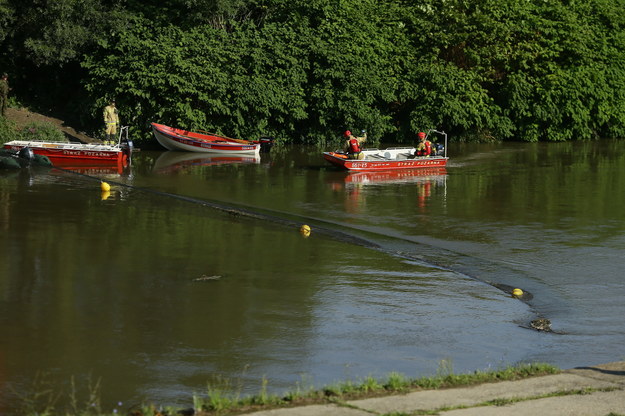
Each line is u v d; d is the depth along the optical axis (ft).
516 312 40.52
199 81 108.68
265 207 67.67
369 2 129.70
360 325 37.68
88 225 57.98
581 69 135.03
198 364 32.04
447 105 121.70
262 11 123.24
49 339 34.73
